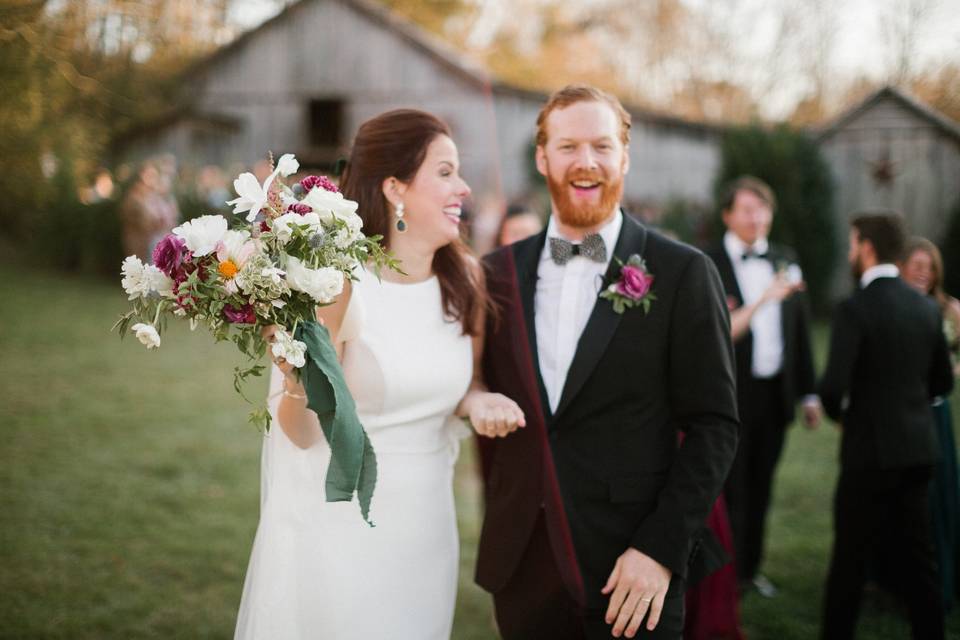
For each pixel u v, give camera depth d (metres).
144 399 6.46
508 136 12.76
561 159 2.04
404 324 2.12
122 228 12.83
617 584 1.85
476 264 2.25
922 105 11.20
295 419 1.92
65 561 3.59
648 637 1.87
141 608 3.22
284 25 13.60
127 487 4.52
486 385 2.28
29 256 14.07
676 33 24.25
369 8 13.55
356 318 2.00
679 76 24.30
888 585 3.45
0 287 11.75
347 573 2.02
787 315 3.88
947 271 10.89
